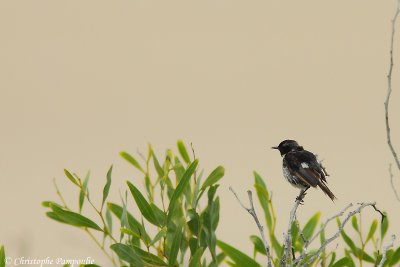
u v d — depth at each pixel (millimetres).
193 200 7852
